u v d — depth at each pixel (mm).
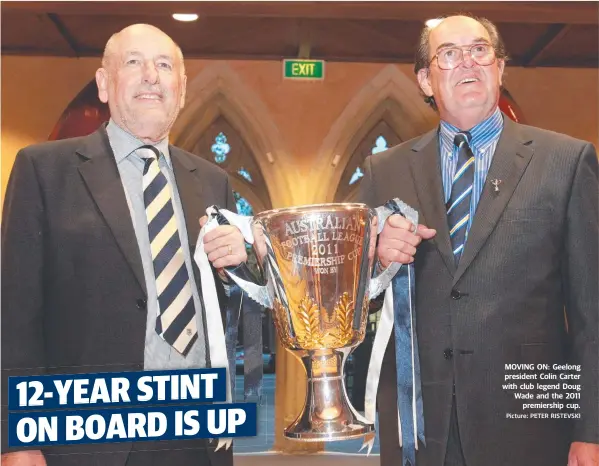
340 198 3590
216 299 1525
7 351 1561
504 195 1564
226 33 3371
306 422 1377
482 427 1507
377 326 1653
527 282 1534
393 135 3480
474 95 1630
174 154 1752
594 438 1493
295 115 3486
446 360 1539
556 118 2680
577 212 1550
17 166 1642
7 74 2980
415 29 3160
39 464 1565
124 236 1600
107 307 1584
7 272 1582
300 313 1386
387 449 1613
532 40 2699
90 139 1690
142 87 1646
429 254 1581
